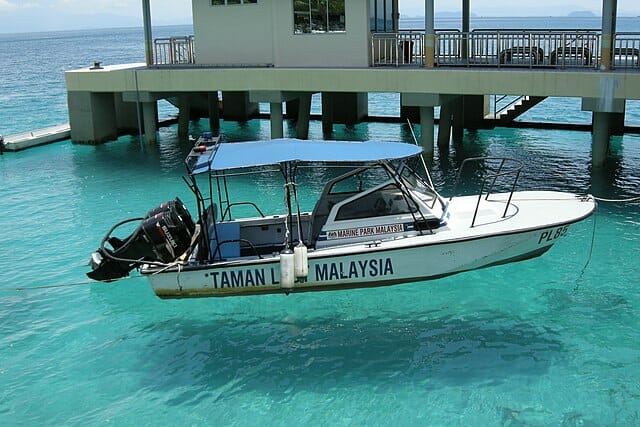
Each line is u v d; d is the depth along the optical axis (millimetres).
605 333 9477
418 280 10711
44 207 16062
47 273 12172
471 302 10516
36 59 97812
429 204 11008
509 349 9156
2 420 7953
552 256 12148
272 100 19391
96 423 7875
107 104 23484
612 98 15836
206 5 21250
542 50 18359
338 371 8812
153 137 22406
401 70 17844
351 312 10344
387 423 7676
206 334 9891
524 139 22500
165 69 21219
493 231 10547
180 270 10273
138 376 8852
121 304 10922
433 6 17812
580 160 19156
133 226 14523
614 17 17109
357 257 10336
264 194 16672
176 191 17188
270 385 8555
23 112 34812
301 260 10016
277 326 10039
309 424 7723
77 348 9586
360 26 19359
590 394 8070
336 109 26469
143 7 21906
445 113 20875
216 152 10820
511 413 7762
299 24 20062
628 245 12586
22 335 9969
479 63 18344
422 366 8828
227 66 21047
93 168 19828
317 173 18484
